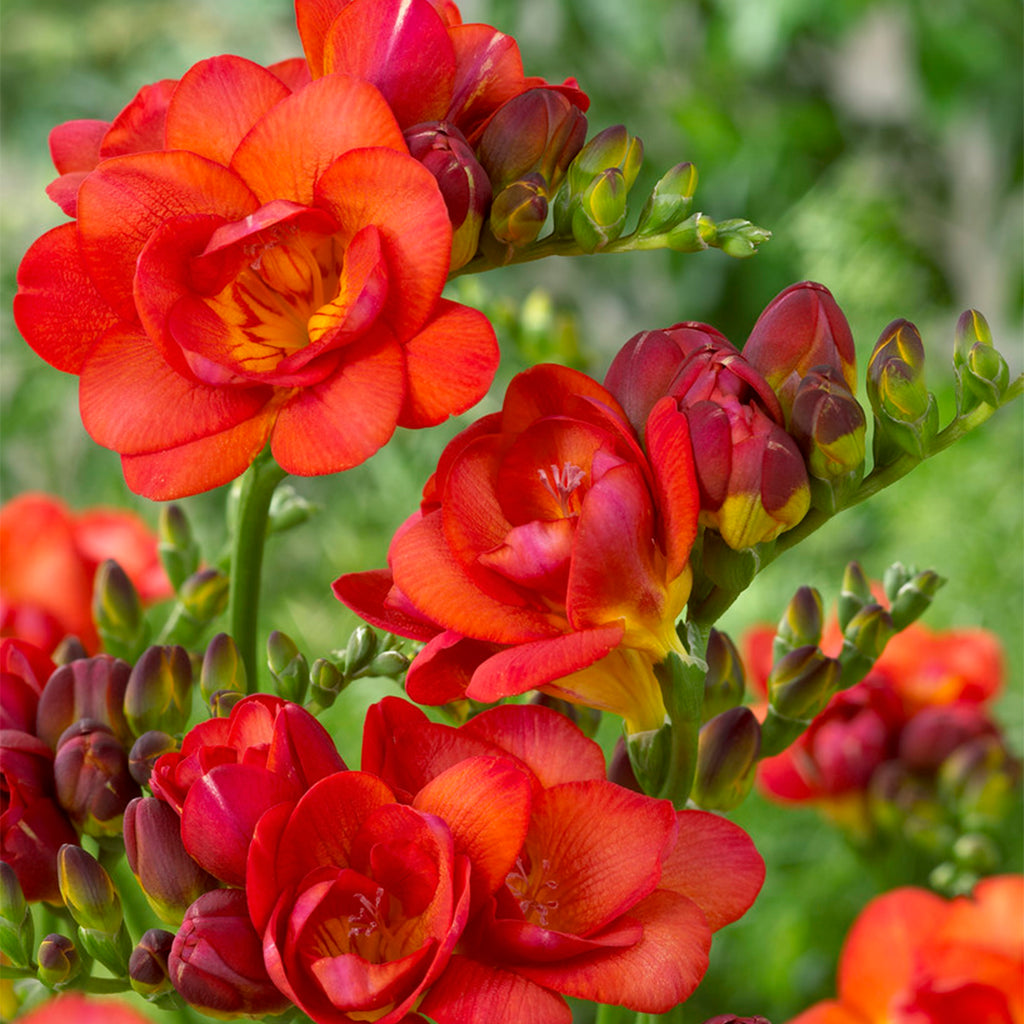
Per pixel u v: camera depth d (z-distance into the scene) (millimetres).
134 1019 492
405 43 492
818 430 486
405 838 464
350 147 482
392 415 476
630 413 489
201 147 494
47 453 1140
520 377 486
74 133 527
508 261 509
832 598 891
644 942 466
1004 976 561
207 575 578
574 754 484
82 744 514
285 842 463
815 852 778
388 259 480
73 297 496
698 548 494
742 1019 484
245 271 496
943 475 907
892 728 675
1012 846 708
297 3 503
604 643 466
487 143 502
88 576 632
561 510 486
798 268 1209
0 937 498
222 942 464
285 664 521
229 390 487
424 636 490
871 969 575
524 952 461
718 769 517
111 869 524
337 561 850
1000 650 726
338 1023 456
